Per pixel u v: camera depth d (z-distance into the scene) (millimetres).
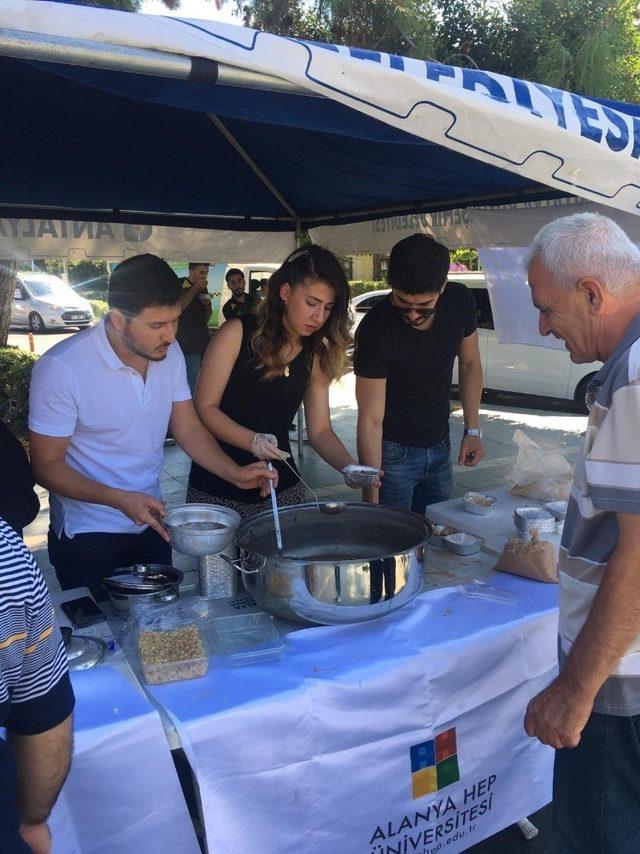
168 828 1210
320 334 2059
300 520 1707
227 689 1271
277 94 1322
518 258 3871
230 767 1216
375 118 1386
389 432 2514
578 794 1344
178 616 1431
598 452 1095
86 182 3557
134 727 1146
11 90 2400
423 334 2354
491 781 1617
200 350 5887
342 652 1404
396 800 1442
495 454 6051
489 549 1935
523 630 1559
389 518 1669
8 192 3590
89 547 1770
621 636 1098
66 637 1359
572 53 9203
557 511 2039
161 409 1832
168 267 1608
